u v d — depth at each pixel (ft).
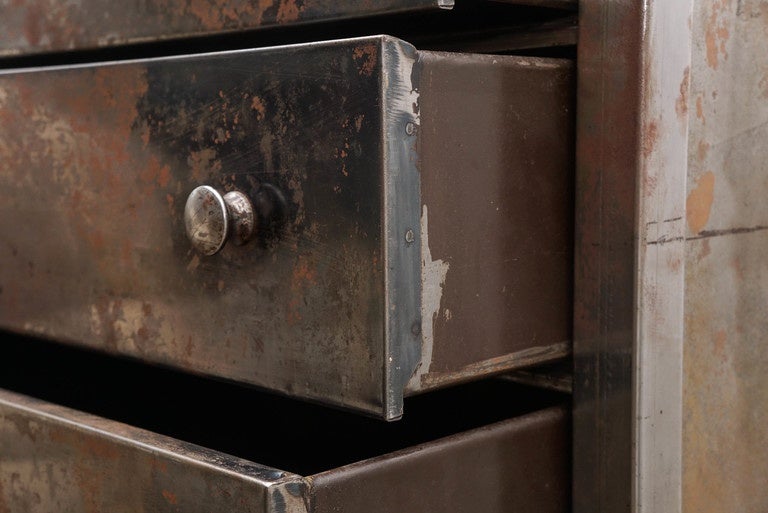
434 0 1.86
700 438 2.51
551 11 2.28
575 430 2.40
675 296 2.32
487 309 2.15
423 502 2.10
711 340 2.52
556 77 2.27
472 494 2.21
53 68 2.51
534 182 2.24
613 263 2.27
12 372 3.60
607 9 2.21
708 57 2.39
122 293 2.41
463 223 2.07
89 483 2.29
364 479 1.99
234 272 2.13
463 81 2.05
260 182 2.06
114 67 2.35
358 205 1.89
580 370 2.37
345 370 1.94
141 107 2.30
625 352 2.27
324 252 1.95
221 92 2.12
